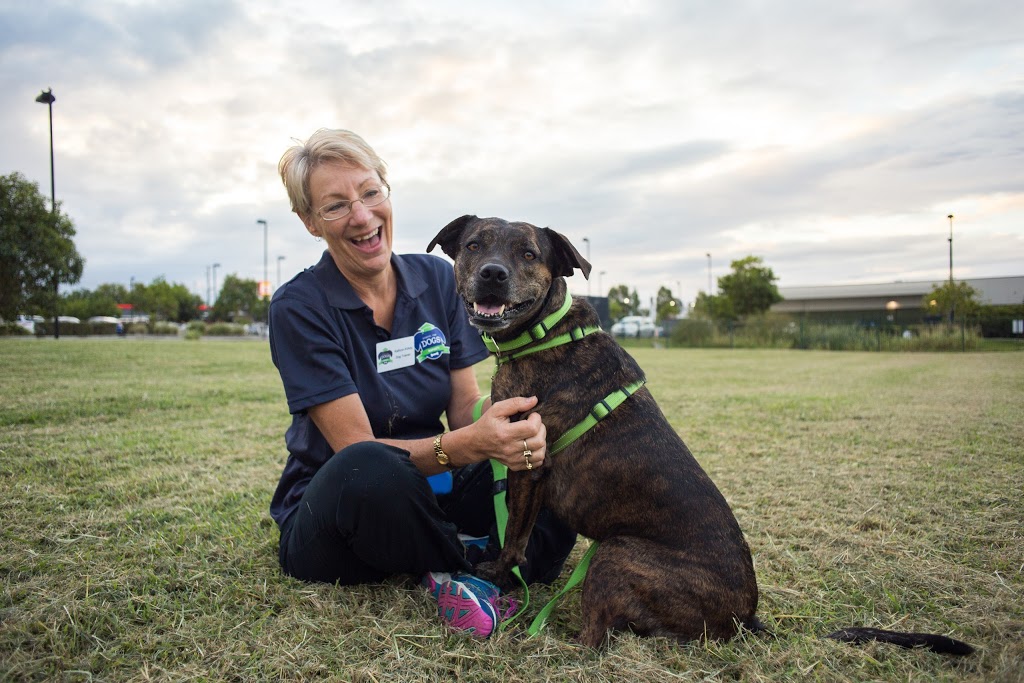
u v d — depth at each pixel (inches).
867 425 232.4
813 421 243.0
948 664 72.7
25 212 858.8
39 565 96.5
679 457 87.7
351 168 94.5
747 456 183.2
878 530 120.6
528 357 95.7
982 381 396.2
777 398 314.8
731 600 78.8
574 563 110.8
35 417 214.8
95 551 103.4
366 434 91.8
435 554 88.8
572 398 91.9
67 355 475.2
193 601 86.7
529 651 75.9
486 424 83.6
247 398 280.7
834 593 94.7
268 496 138.2
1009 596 91.6
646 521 84.0
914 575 99.0
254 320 2361.0
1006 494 140.9
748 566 81.0
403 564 89.2
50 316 950.4
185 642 76.2
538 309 95.9
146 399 257.3
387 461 81.5
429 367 107.1
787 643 78.6
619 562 80.5
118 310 2374.5
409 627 79.8
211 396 281.6
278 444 190.2
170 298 2527.1
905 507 133.6
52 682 66.8
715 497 84.4
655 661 72.1
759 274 1475.1
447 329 112.7
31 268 864.3
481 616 79.9
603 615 79.4
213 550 105.4
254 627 79.8
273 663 70.9
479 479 104.9
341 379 91.9
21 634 75.5
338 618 82.4
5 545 103.8
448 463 88.4
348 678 68.4
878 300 2062.0
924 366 558.9
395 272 108.2
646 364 614.2
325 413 91.4
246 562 101.2
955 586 95.2
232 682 68.6
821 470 165.6
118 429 203.6
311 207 95.9
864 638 77.1
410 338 105.4
